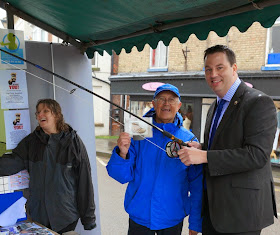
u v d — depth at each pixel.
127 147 1.91
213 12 1.84
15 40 2.41
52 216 2.12
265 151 1.56
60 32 2.75
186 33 2.15
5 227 1.99
